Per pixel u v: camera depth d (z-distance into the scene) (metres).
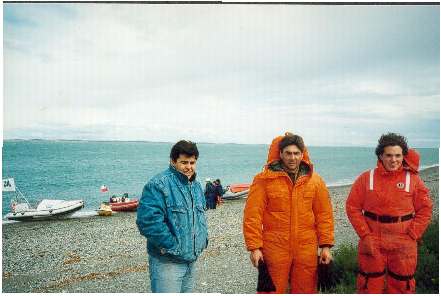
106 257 9.16
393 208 3.58
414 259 3.58
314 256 3.47
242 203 19.50
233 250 8.65
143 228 3.20
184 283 3.47
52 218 16.92
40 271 8.02
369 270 3.62
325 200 3.51
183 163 3.39
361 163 58.41
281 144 3.44
